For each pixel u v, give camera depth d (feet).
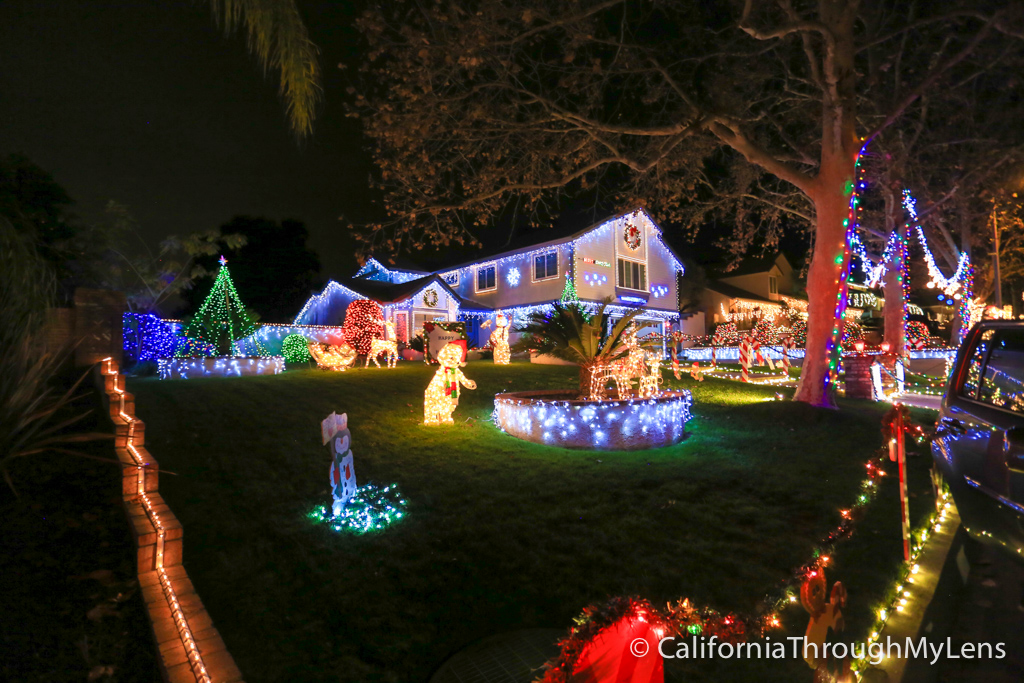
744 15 37.09
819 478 23.77
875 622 12.25
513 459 25.52
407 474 22.68
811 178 42.52
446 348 32.30
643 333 99.55
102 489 15.76
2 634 9.93
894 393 56.13
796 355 93.71
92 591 11.80
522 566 15.25
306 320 104.99
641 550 16.39
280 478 20.84
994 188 63.82
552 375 55.01
